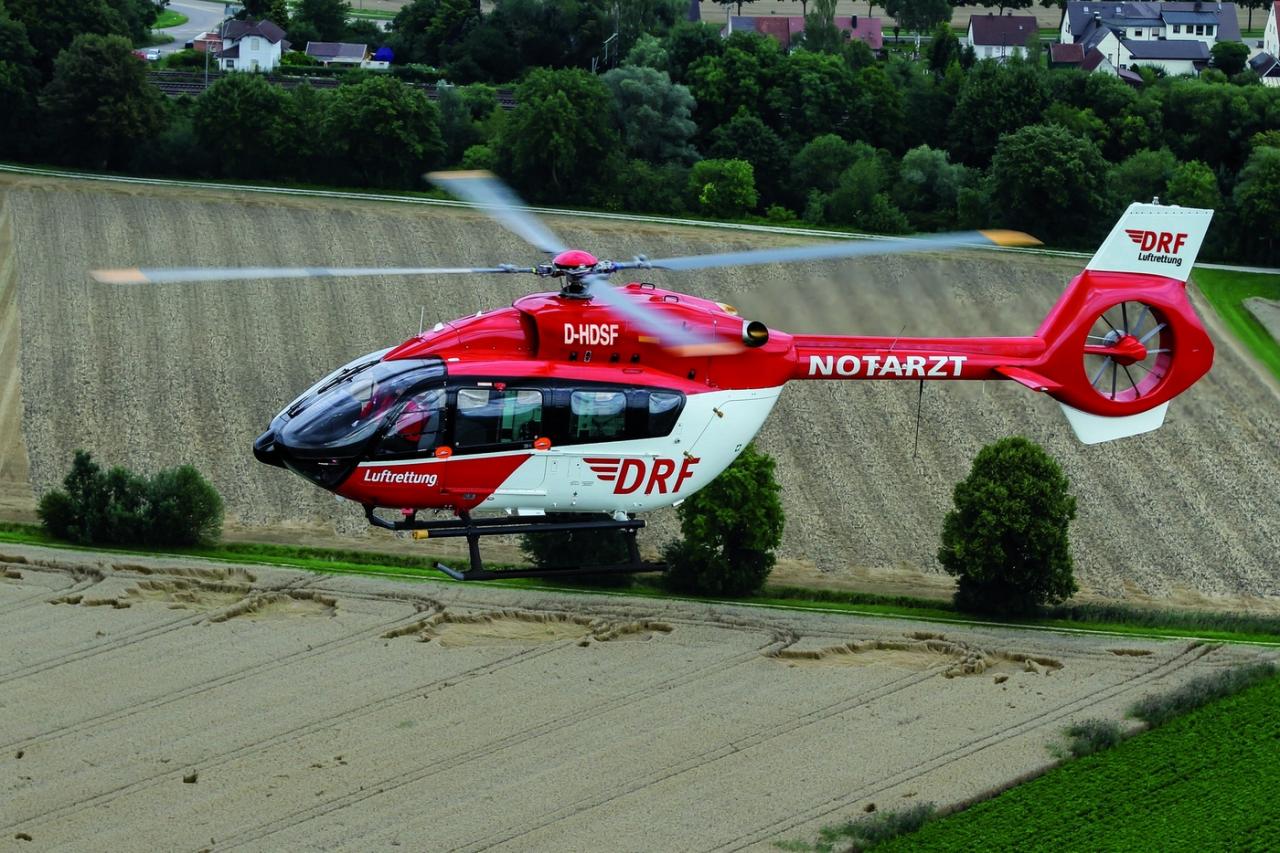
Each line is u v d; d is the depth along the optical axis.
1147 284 62.12
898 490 103.06
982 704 70.50
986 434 109.38
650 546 91.88
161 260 127.69
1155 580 96.19
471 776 62.28
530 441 55.47
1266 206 139.12
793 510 99.88
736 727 67.06
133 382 110.06
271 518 95.38
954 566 84.38
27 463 100.25
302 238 132.75
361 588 80.25
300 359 115.00
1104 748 66.38
